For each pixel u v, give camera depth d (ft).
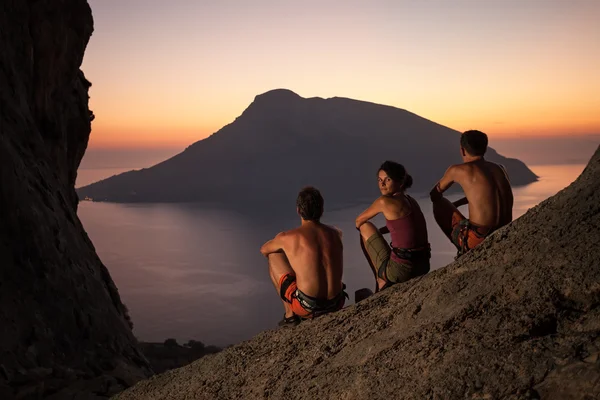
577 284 6.44
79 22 42.65
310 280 12.19
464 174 12.22
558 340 5.79
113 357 27.17
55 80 40.34
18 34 35.04
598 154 9.00
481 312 6.98
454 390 5.90
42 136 38.17
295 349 10.31
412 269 12.00
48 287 26.89
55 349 24.85
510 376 5.62
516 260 7.73
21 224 26.96
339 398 7.26
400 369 6.88
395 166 12.39
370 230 12.81
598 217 7.36
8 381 21.06
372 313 9.80
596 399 4.75
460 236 12.25
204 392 10.77
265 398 8.93
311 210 12.55
